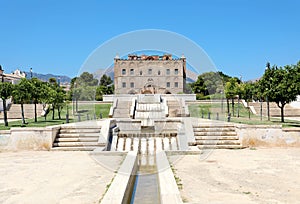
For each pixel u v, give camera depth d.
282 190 4.71
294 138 9.44
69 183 5.14
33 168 6.47
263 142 9.41
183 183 5.11
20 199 4.33
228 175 5.71
